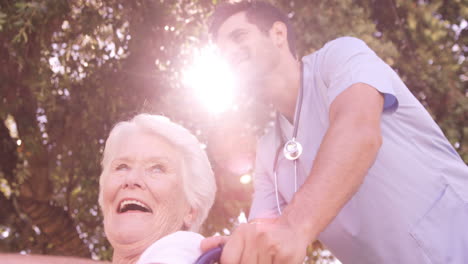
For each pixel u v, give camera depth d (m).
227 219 5.83
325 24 5.02
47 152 5.98
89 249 6.70
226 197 5.57
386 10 6.38
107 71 5.39
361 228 1.68
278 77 1.83
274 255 0.92
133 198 1.39
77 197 6.79
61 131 5.81
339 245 1.79
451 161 1.67
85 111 5.66
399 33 6.21
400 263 1.65
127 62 5.45
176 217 1.43
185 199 1.46
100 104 5.51
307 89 1.76
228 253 0.91
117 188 1.41
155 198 1.40
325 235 1.81
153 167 1.43
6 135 6.45
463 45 6.34
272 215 1.96
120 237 1.38
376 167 1.61
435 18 6.19
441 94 6.09
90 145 5.73
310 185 1.05
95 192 6.00
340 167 1.07
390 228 1.63
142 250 1.37
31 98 5.63
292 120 1.91
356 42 1.60
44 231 6.34
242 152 5.38
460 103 5.88
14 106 5.39
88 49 5.46
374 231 1.66
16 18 4.52
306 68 1.78
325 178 1.06
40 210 6.15
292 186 1.87
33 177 6.03
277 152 1.89
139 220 1.38
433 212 1.58
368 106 1.29
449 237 1.56
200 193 1.48
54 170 6.21
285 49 1.85
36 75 5.06
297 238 0.95
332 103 1.41
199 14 5.42
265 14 1.82
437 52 6.23
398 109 1.62
